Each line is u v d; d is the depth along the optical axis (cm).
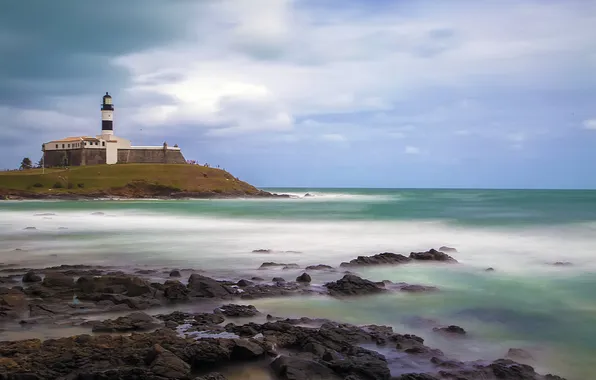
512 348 1189
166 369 951
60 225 4566
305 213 6309
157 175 12556
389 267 2267
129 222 4931
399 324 1413
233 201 10831
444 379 997
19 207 7881
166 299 1587
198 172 13188
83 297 1583
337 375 987
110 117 14762
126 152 14362
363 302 1642
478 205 8025
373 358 1052
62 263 2425
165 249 2936
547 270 2234
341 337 1193
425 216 5500
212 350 1055
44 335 1245
